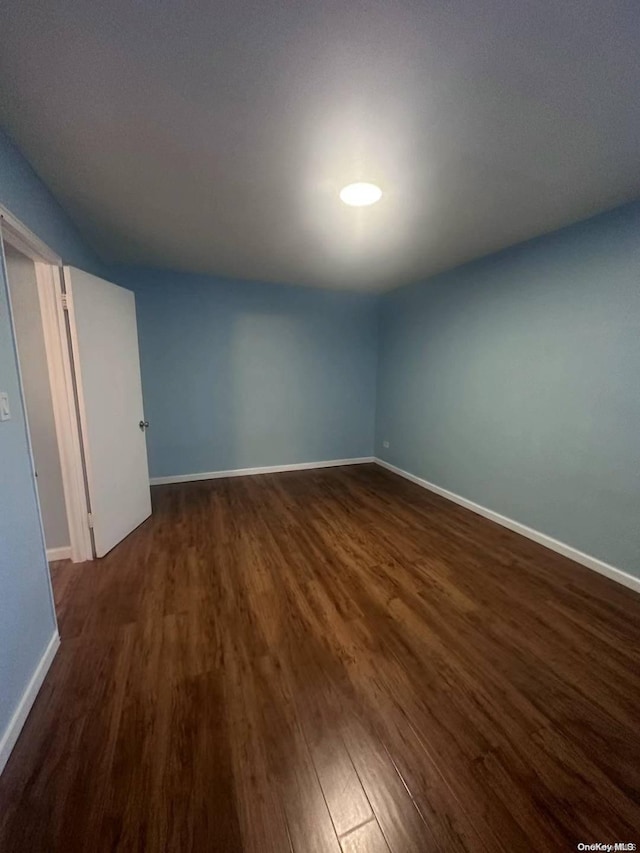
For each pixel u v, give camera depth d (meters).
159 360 3.79
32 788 1.06
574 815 1.01
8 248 2.00
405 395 4.19
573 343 2.33
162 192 1.91
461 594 2.03
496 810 1.02
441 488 3.66
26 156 1.58
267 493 3.70
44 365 2.15
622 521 2.12
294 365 4.37
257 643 1.65
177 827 0.97
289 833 0.96
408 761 1.14
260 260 3.15
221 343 3.99
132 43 1.02
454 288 3.34
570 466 2.40
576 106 1.27
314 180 1.78
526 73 1.12
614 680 1.46
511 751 1.18
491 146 1.50
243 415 4.23
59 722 1.26
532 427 2.65
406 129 1.40
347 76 1.14
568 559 2.41
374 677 1.47
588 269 2.21
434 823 0.99
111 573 2.22
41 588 1.49
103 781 1.08
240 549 2.53
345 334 4.57
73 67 1.10
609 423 2.16
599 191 1.88
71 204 2.07
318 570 2.27
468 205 2.03
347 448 4.85
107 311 2.46
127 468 2.72
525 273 2.62
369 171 1.70
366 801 1.04
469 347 3.20
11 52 1.04
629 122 1.35
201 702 1.35
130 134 1.43
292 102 1.26
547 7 0.92
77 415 2.24
